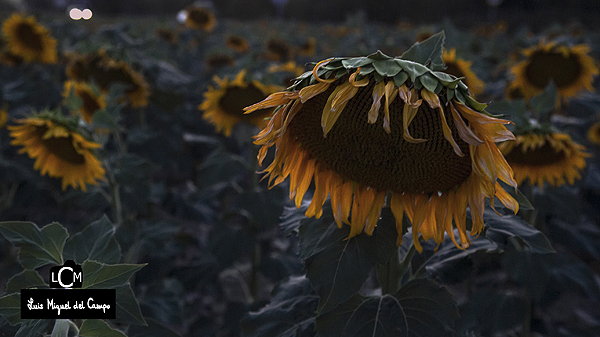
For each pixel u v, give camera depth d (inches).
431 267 50.9
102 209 81.8
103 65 83.1
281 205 78.9
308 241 46.5
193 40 179.9
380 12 703.7
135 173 70.3
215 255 81.2
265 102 45.1
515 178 65.6
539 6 634.2
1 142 93.6
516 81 87.8
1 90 106.0
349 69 43.7
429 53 44.2
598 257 79.0
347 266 45.0
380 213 47.2
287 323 52.1
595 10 541.3
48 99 102.9
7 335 46.6
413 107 40.1
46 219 90.0
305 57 168.2
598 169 88.5
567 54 83.7
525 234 48.6
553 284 72.6
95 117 65.4
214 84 100.6
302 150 48.2
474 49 159.8
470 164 45.3
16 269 69.9
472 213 45.1
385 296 48.4
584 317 89.1
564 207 72.1
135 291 76.8
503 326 72.7
